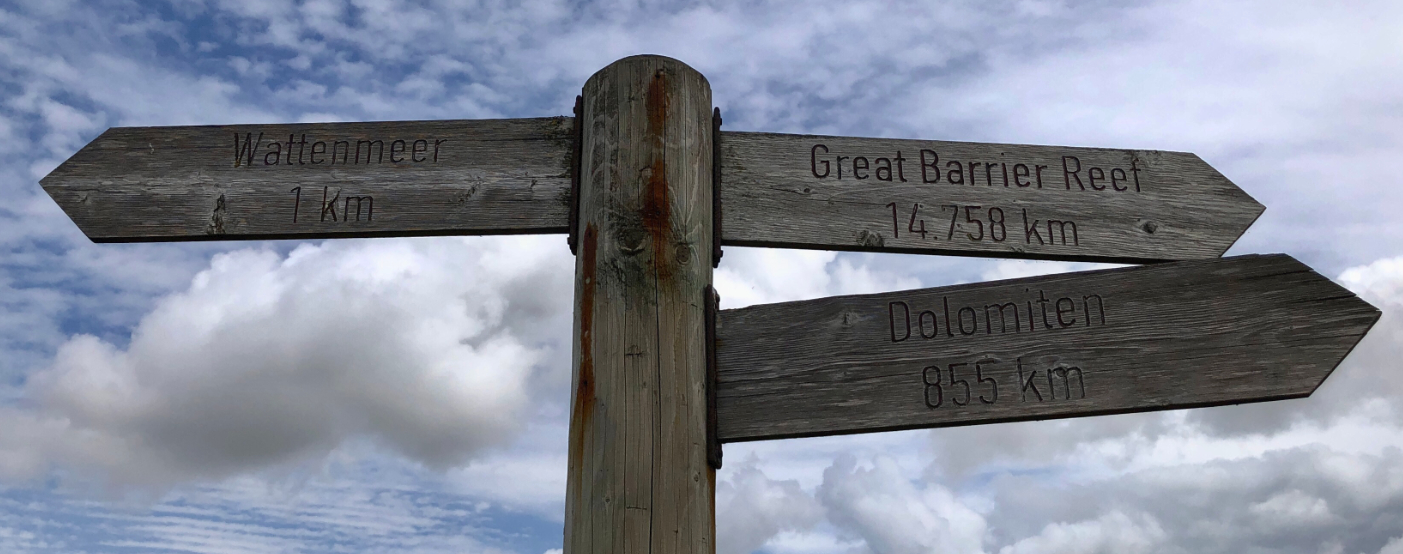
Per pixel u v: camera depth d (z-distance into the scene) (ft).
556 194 4.35
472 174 4.40
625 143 4.22
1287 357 3.99
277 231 4.34
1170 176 4.58
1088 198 4.49
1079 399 3.97
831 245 4.32
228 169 4.46
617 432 3.80
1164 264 4.17
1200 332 4.05
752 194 4.34
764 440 4.00
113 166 4.48
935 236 4.35
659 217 4.09
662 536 3.68
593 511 3.72
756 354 4.09
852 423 3.97
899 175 4.44
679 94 4.34
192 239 4.39
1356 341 3.99
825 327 4.12
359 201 4.38
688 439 3.84
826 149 4.46
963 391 4.01
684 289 4.04
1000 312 4.13
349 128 4.54
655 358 3.90
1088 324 4.09
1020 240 4.38
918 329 4.11
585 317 4.00
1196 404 3.96
